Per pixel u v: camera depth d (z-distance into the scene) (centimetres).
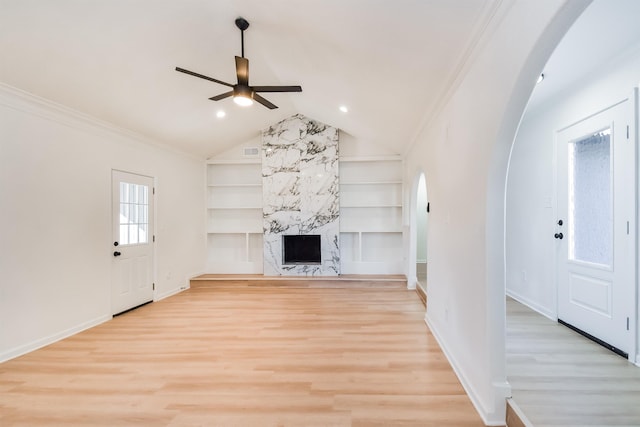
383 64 273
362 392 220
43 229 310
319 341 312
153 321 379
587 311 283
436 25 197
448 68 236
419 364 261
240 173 636
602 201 273
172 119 439
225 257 633
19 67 264
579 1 114
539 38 132
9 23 229
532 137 369
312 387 227
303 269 586
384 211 613
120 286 409
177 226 533
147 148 462
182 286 543
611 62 250
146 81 344
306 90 439
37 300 303
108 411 201
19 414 198
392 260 611
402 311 409
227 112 480
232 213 634
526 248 382
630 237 236
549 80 286
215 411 200
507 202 429
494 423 183
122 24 262
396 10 198
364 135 563
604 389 199
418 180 491
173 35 295
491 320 185
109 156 393
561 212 320
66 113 332
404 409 200
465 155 227
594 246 282
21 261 290
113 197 399
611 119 253
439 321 307
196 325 363
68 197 337
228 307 436
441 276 299
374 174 616
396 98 334
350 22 232
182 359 274
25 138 294
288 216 590
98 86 322
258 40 334
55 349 298
